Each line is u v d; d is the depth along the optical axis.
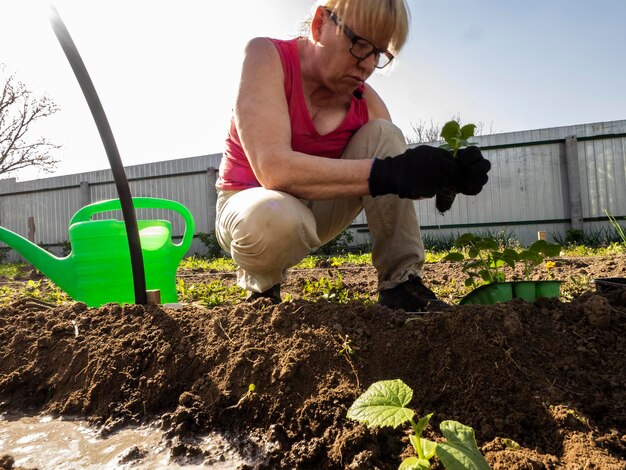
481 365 1.37
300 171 1.59
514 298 1.71
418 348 1.47
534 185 8.91
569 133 8.66
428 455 1.01
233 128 1.98
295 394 1.42
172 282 2.45
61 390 1.69
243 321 1.73
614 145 8.48
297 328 1.63
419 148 1.48
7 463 1.25
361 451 1.17
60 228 11.95
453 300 2.76
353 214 2.28
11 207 12.39
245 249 1.78
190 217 2.48
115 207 2.45
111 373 1.65
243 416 1.43
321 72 1.77
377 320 1.62
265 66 1.73
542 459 1.07
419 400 1.33
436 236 9.45
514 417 1.21
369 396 1.05
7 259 12.12
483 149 9.14
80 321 1.94
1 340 1.93
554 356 1.41
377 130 1.99
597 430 1.14
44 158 13.55
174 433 1.39
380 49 1.65
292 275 4.56
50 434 1.45
